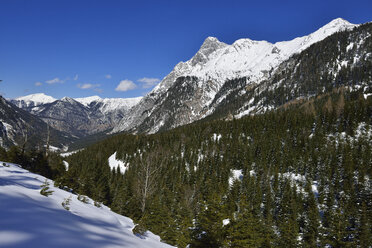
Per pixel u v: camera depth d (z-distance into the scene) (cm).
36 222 477
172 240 2369
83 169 6675
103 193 4053
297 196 6562
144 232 1002
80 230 544
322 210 6178
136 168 8125
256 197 6531
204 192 6894
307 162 8275
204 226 1855
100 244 487
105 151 12462
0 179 858
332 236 4703
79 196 1247
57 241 413
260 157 9019
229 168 8500
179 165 9356
